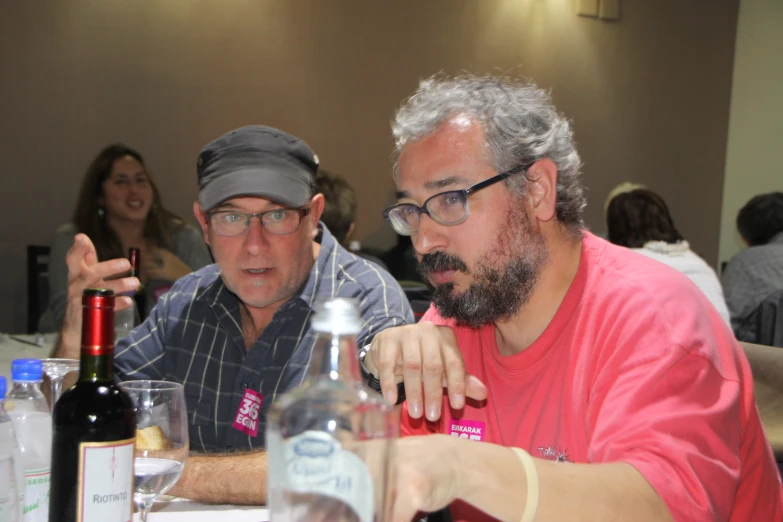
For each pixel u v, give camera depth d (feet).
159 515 3.22
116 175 10.58
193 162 16.19
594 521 2.35
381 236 17.81
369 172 17.70
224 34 16.30
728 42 20.86
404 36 17.88
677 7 20.34
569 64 19.45
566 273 3.82
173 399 2.92
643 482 2.47
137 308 6.89
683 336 3.05
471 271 3.64
